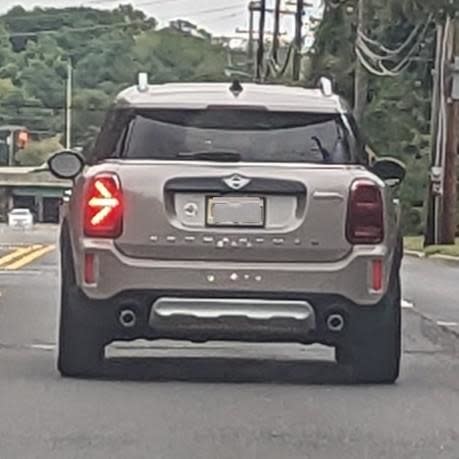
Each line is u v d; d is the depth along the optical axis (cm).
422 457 928
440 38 4528
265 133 1171
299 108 1182
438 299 2277
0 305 1980
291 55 7025
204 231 1123
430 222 4659
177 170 1130
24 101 10300
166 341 1487
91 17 9819
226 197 1127
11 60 10262
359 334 1154
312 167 1144
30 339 1532
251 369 1301
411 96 6494
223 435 986
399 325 1166
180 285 1123
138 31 9500
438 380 1249
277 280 1125
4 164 11044
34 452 924
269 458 917
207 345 1478
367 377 1187
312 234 1127
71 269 1150
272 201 1130
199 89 1191
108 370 1261
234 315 1127
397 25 5416
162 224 1125
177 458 912
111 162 1145
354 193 1133
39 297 2123
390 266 1147
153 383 1195
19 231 7694
